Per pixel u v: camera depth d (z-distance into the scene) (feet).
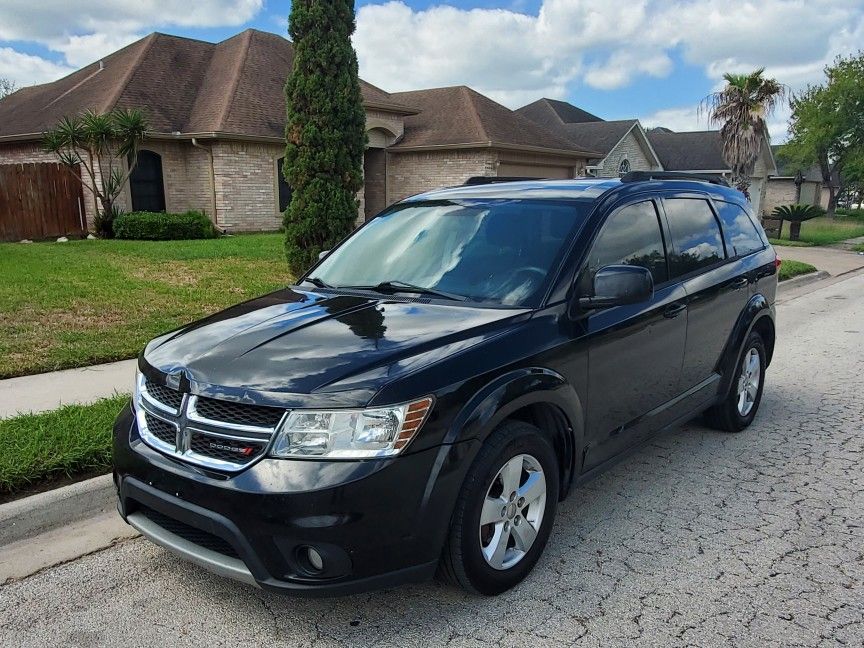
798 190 131.95
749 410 18.63
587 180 15.40
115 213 58.59
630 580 11.34
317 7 37.45
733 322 17.17
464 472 9.82
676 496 14.53
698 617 10.34
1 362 21.67
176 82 69.05
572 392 11.66
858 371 24.94
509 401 10.32
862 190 199.93
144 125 56.54
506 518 10.77
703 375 16.28
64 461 13.91
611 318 12.68
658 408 14.51
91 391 19.47
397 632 10.02
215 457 9.59
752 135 75.87
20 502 12.88
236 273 39.24
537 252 12.75
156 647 9.72
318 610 10.57
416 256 14.03
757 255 18.84
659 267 14.60
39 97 77.30
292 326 11.28
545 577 11.43
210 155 63.62
